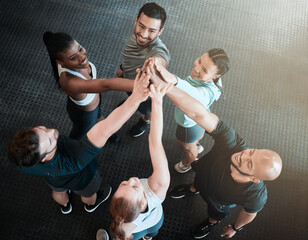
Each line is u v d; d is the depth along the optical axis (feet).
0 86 9.11
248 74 9.81
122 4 10.40
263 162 4.56
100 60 9.66
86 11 10.22
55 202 8.06
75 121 6.89
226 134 5.14
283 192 8.48
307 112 9.49
